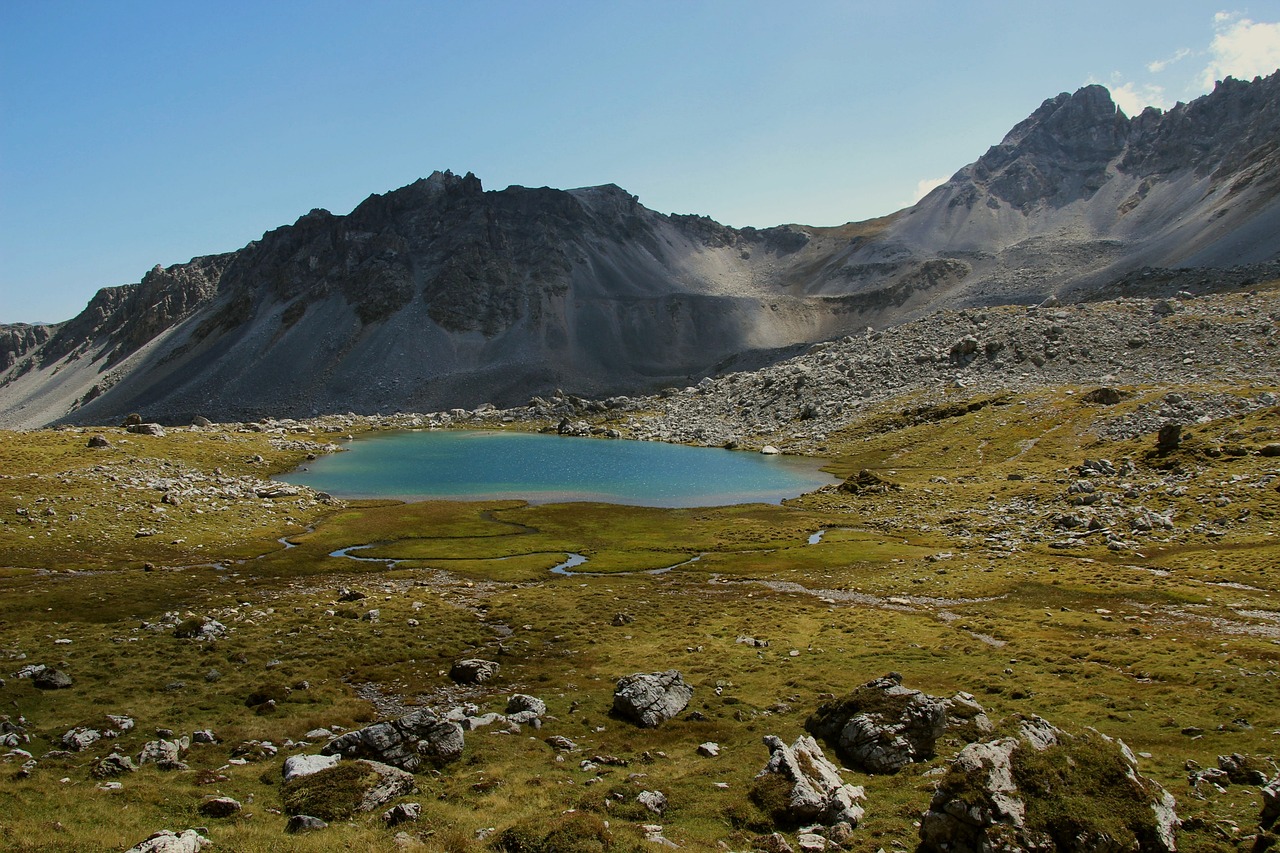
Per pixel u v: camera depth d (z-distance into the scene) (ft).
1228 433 370.32
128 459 472.03
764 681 142.61
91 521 322.75
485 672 150.92
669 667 154.71
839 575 266.77
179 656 158.51
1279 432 350.84
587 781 91.56
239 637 174.40
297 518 387.34
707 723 118.21
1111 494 329.52
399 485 520.42
